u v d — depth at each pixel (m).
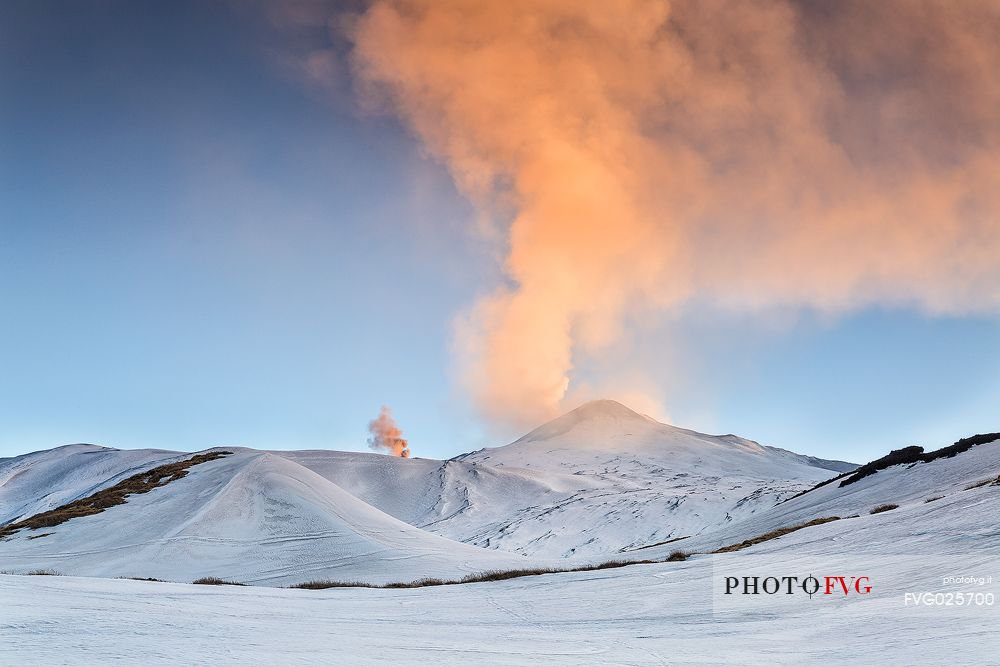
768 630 11.58
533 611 16.05
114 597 16.61
